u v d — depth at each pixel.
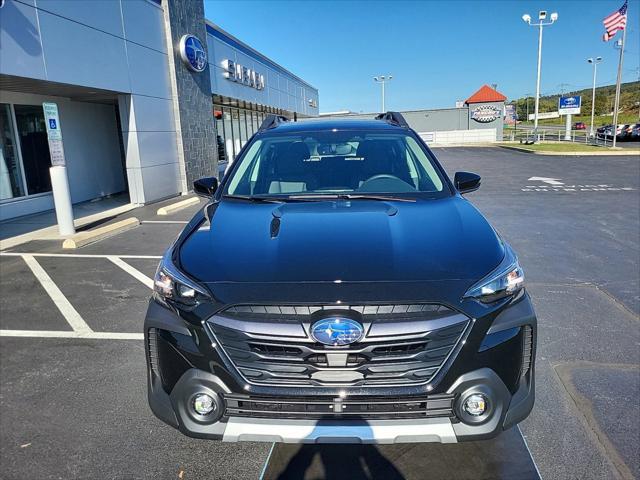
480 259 2.39
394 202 3.15
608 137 44.28
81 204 11.97
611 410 3.00
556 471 2.49
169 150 13.05
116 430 2.89
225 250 2.49
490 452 2.63
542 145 36.34
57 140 7.96
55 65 8.70
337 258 2.35
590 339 3.99
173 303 2.31
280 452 2.69
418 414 2.15
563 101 42.56
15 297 5.23
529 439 2.73
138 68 11.44
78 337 4.20
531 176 16.95
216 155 16.12
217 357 2.16
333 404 2.13
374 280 2.20
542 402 3.09
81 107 12.14
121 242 7.82
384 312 2.11
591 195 12.33
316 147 3.85
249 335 2.12
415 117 52.84
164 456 2.67
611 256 6.52
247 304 2.15
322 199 3.26
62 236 8.17
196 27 14.42
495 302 2.25
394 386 2.13
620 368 3.51
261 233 2.66
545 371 3.48
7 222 9.59
